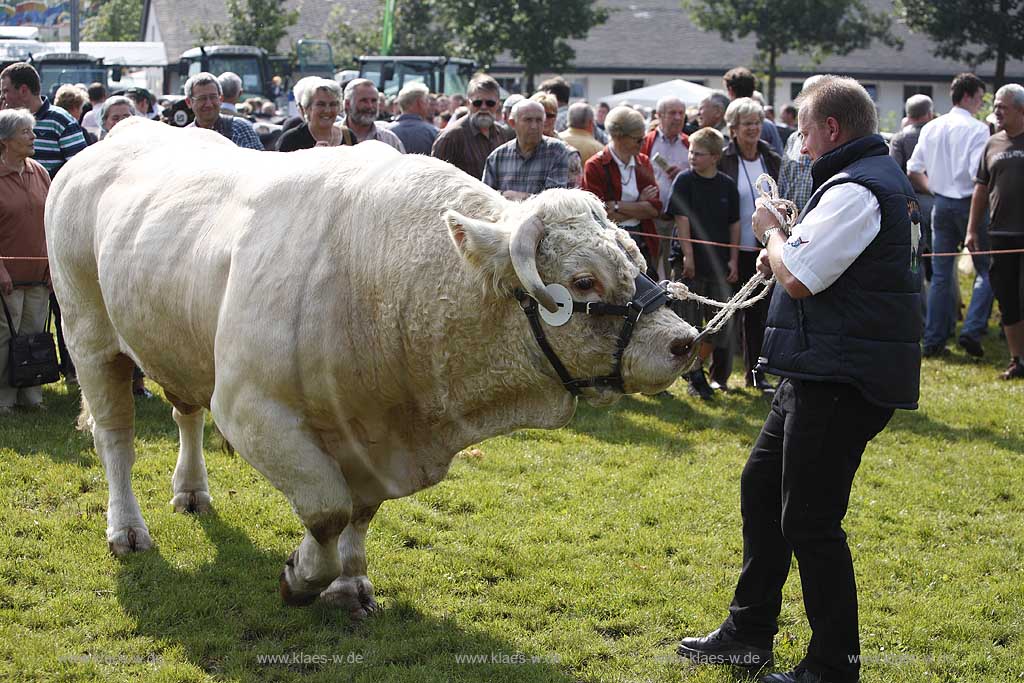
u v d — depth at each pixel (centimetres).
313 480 417
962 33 3516
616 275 376
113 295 482
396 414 431
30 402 760
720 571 530
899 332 388
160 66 2914
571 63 4575
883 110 4703
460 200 402
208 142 530
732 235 841
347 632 460
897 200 386
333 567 443
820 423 395
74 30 2581
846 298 387
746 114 853
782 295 402
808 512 403
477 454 687
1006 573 539
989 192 945
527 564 530
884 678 433
